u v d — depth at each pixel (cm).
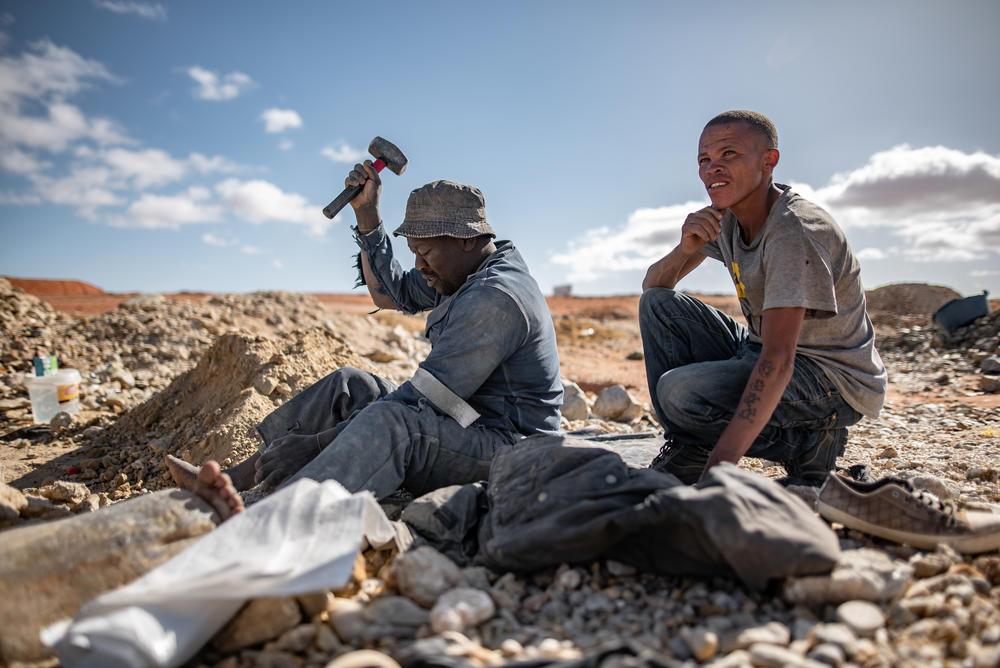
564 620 187
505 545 204
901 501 215
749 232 264
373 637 175
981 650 161
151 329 944
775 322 233
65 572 175
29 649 163
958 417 562
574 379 889
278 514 191
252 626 174
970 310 1041
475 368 261
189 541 192
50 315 1027
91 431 502
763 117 253
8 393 627
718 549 184
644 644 170
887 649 164
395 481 253
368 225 342
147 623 157
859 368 268
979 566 202
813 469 286
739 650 164
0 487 243
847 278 254
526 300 271
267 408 423
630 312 2762
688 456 280
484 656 162
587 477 210
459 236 272
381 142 335
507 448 243
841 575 183
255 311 1102
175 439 440
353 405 304
